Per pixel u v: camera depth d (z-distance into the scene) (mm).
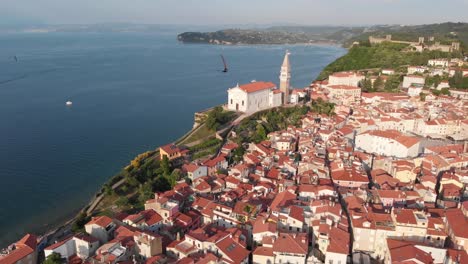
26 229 148375
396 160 181250
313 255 110438
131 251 114688
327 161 184625
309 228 122188
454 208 132375
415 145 198625
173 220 132500
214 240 111312
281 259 106625
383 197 139875
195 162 185625
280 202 134125
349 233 118375
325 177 163250
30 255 116812
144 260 113000
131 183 170750
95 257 110750
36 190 178000
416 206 134625
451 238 115062
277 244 108875
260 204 137625
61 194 174625
